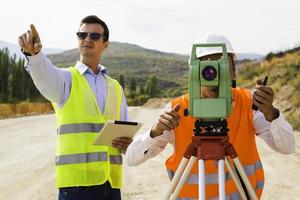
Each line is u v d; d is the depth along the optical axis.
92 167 4.05
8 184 9.25
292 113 23.34
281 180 9.16
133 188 8.74
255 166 3.19
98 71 4.38
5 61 51.53
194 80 2.76
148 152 3.23
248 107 3.18
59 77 3.96
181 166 2.87
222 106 2.73
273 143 3.15
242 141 3.14
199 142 2.80
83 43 4.27
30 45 3.50
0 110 38.72
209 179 3.10
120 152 4.31
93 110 4.15
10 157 12.72
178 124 3.01
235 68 3.22
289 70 29.52
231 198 3.11
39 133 19.47
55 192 8.53
